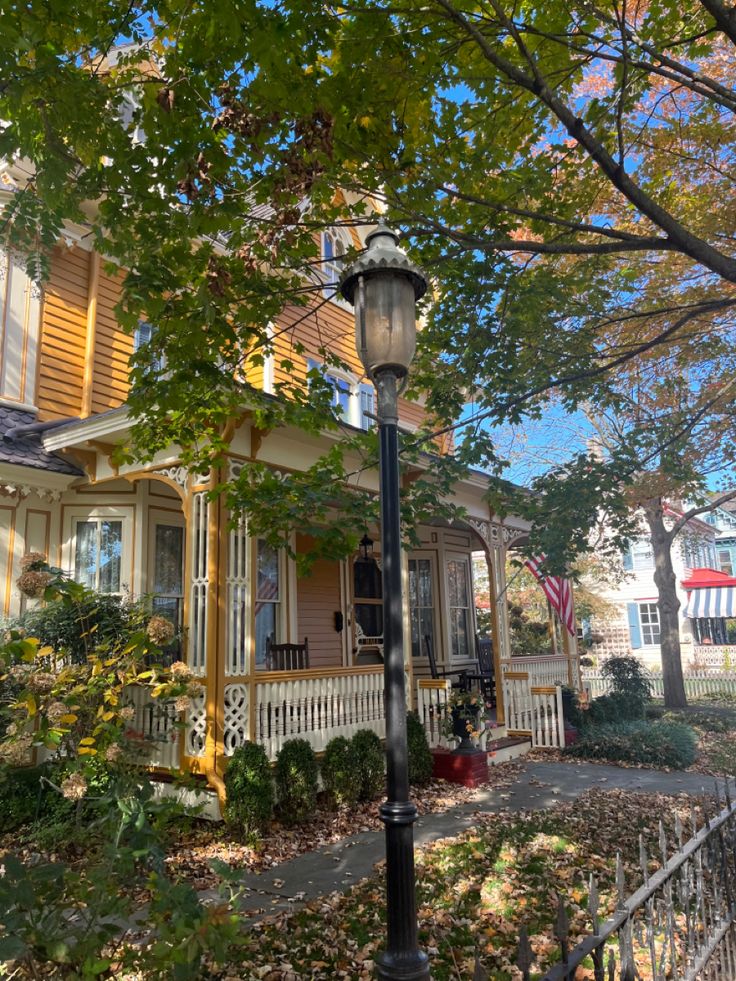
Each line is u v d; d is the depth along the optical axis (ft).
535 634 69.72
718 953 11.34
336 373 46.01
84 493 32.27
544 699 40.22
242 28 12.63
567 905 17.03
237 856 21.45
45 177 13.97
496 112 18.52
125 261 16.62
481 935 15.65
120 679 17.22
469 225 20.57
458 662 48.73
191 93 13.83
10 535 29.84
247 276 18.02
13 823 21.91
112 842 11.20
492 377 22.71
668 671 59.67
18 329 31.81
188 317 16.76
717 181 28.40
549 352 23.50
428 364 23.77
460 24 14.83
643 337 31.24
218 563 25.48
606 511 26.84
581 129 16.21
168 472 28.09
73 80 12.67
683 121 26.11
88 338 34.53
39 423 31.58
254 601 26.27
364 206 19.21
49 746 15.24
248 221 19.52
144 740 22.77
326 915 16.84
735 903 12.23
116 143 14.21
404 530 22.71
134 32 13.96
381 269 10.11
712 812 12.43
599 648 101.14
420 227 19.93
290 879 19.49
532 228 21.86
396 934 8.02
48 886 9.02
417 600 47.14
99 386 34.42
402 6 15.47
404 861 8.21
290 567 37.96
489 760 35.70
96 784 18.95
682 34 18.88
